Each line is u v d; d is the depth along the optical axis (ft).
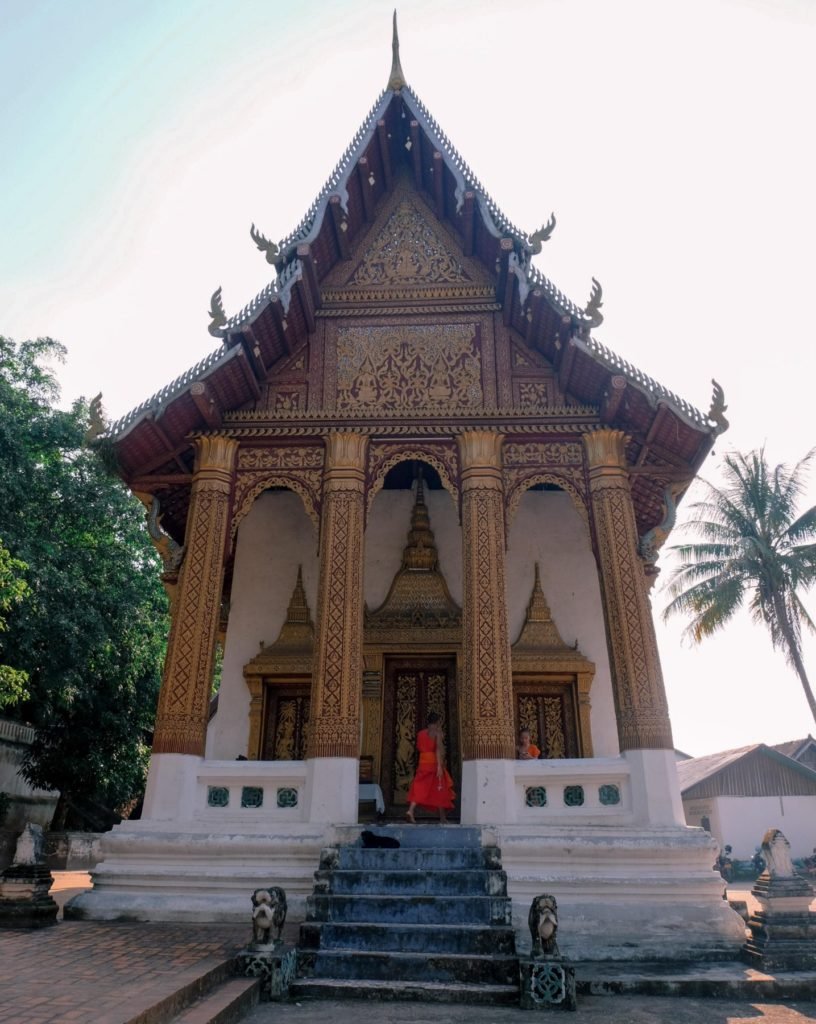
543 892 24.47
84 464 62.95
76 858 58.44
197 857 26.12
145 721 66.74
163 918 24.84
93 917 25.07
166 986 14.92
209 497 32.32
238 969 17.98
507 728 28.09
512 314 35.65
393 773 36.32
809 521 77.25
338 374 35.58
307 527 40.68
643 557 32.53
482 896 21.40
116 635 59.72
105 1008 13.03
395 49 38.68
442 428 33.47
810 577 74.95
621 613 29.73
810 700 73.72
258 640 38.47
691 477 33.68
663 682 28.55
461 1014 16.52
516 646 37.63
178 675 29.09
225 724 37.01
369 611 38.50
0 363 65.26
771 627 77.41
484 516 31.55
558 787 27.63
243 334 31.86
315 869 25.58
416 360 35.73
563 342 33.01
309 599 39.06
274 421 33.86
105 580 62.03
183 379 31.37
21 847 24.56
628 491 32.17
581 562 39.58
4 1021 12.18
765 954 20.58
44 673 54.44
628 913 23.79
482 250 37.47
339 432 33.32
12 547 52.54
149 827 26.76
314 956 19.21
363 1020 15.79
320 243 35.99
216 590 30.96
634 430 33.06
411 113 37.73
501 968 18.66
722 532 80.94
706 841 25.16
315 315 36.91
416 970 18.86
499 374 35.09
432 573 39.22
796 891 21.33
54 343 67.72
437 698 37.70
